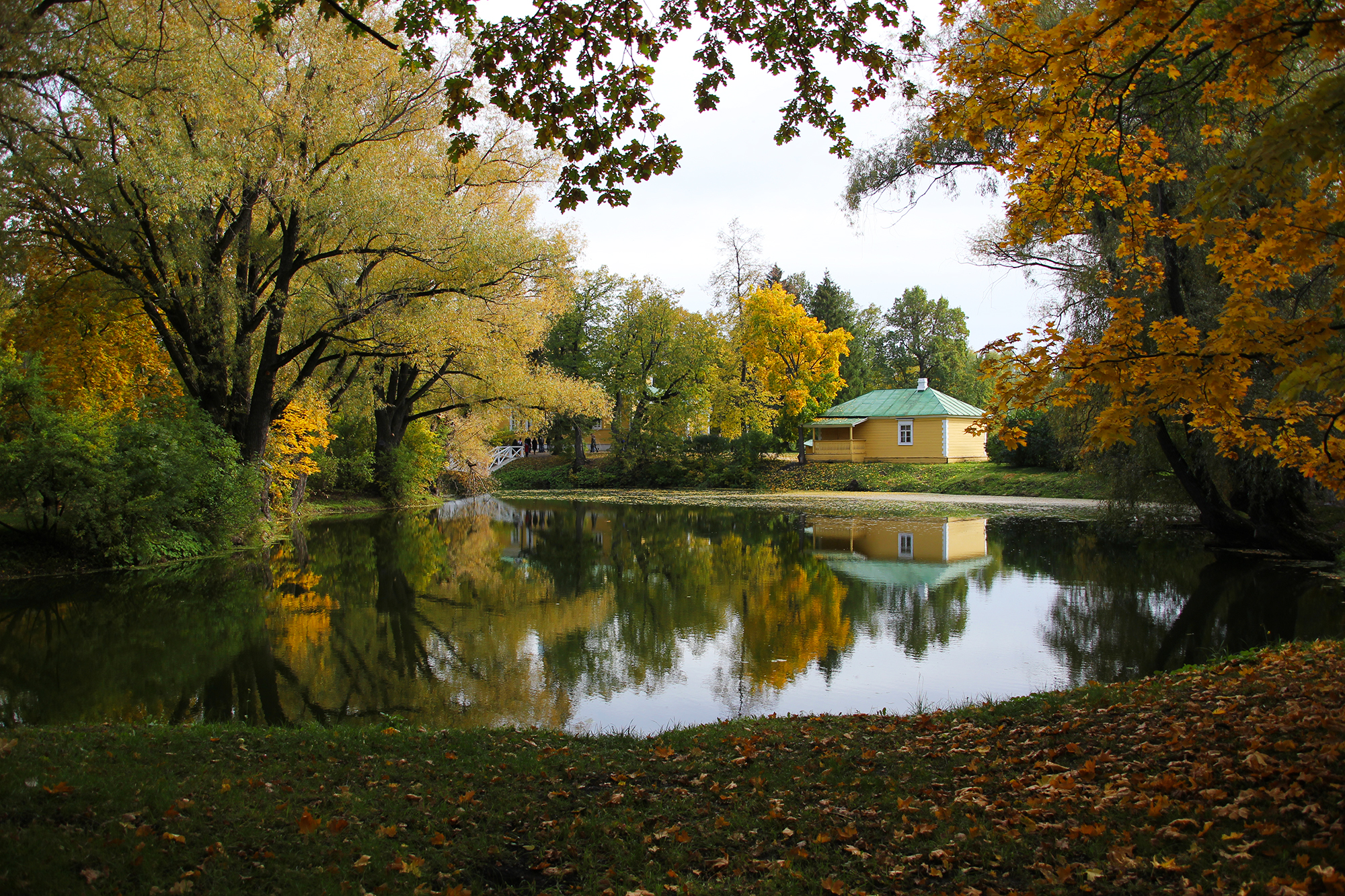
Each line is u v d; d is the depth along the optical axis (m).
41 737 5.59
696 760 5.62
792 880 3.73
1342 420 4.80
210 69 12.52
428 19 6.04
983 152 6.27
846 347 45.16
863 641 10.81
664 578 16.27
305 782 4.92
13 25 6.89
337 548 20.61
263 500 22.31
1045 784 4.66
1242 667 7.01
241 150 14.67
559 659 10.13
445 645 10.82
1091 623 11.53
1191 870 3.47
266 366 18.64
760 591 14.70
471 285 19.77
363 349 19.56
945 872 3.73
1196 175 12.76
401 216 16.88
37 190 13.11
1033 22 5.42
